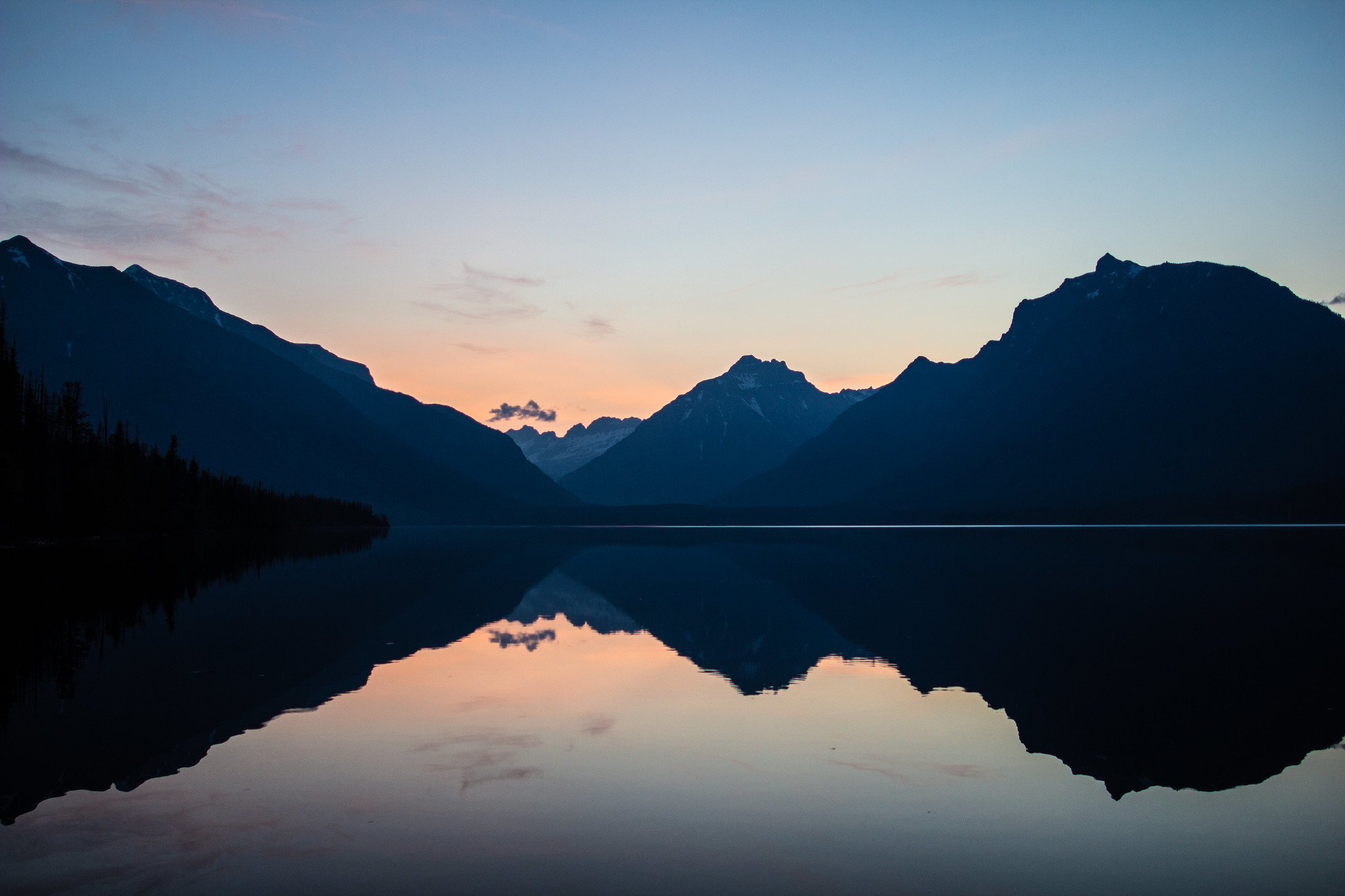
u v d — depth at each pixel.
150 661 30.06
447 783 17.00
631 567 81.19
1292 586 57.94
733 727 21.59
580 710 23.34
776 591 57.22
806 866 13.27
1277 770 18.39
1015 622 41.38
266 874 12.77
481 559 95.56
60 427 124.31
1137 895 12.41
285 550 109.31
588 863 13.28
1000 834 14.74
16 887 12.31
